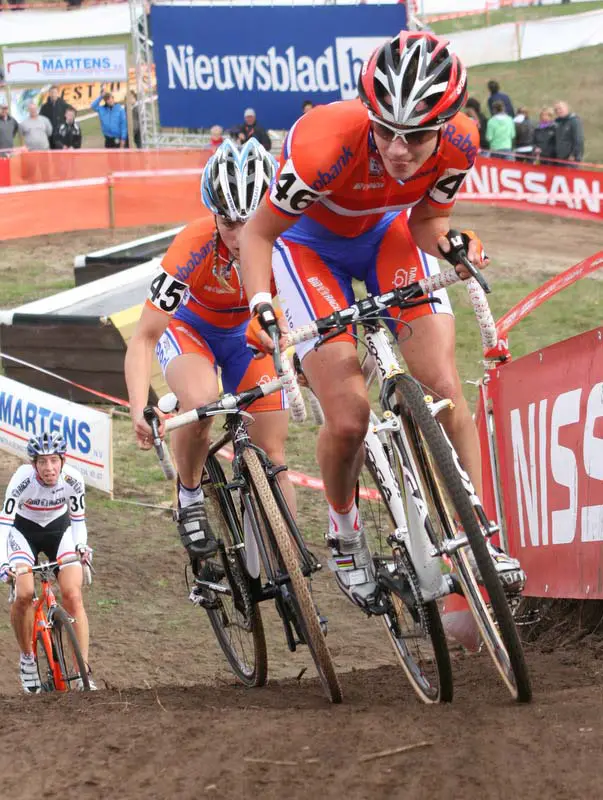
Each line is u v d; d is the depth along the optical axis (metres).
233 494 4.12
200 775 2.50
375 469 3.42
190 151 18.66
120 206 18.56
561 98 23.36
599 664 3.96
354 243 3.61
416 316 3.46
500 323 5.12
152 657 6.12
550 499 4.50
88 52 20.00
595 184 16.56
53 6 27.53
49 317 10.43
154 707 3.34
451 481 2.85
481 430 5.24
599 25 25.58
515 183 17.19
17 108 21.52
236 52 18.52
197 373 4.38
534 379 4.58
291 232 3.65
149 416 3.59
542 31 25.61
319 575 7.45
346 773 2.44
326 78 18.22
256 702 3.58
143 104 19.56
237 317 4.48
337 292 3.58
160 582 7.26
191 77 18.88
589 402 4.11
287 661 6.11
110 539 7.90
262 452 3.75
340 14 17.88
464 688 3.70
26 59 20.25
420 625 3.21
